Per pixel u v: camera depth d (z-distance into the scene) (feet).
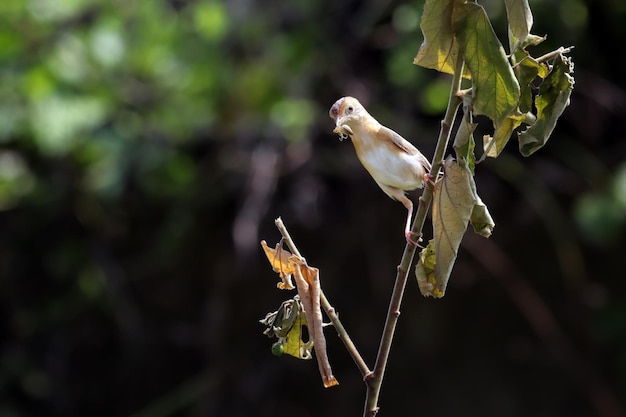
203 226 40.01
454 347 41.65
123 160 38.47
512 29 12.04
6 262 42.60
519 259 39.09
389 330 12.42
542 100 12.45
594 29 36.19
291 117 36.70
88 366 44.06
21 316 43.57
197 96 39.04
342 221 38.11
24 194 40.52
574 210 36.11
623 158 36.14
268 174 36.86
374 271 38.86
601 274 39.09
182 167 38.63
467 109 11.77
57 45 39.58
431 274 12.72
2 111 38.75
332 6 38.83
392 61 36.60
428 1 11.71
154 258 41.78
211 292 41.29
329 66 37.88
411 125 35.99
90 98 38.60
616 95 36.14
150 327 42.83
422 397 41.93
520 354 41.22
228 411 41.55
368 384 12.48
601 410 39.47
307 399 42.19
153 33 40.37
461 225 12.06
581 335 39.75
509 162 36.01
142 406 43.47
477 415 41.60
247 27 39.93
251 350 41.55
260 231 37.76
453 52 11.82
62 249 42.22
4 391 43.65
